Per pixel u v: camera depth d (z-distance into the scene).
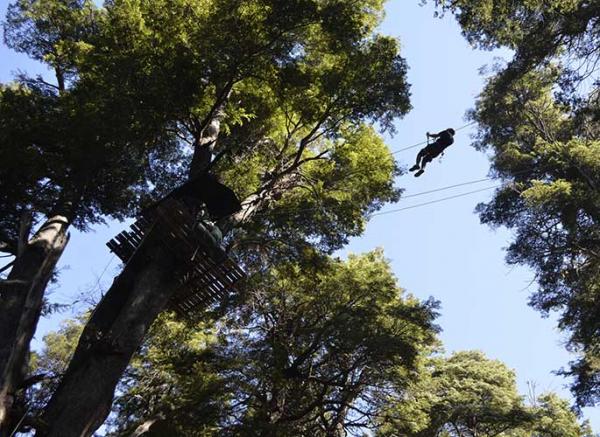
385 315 16.22
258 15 10.47
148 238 8.98
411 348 15.14
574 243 15.00
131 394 14.46
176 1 11.15
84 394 7.65
